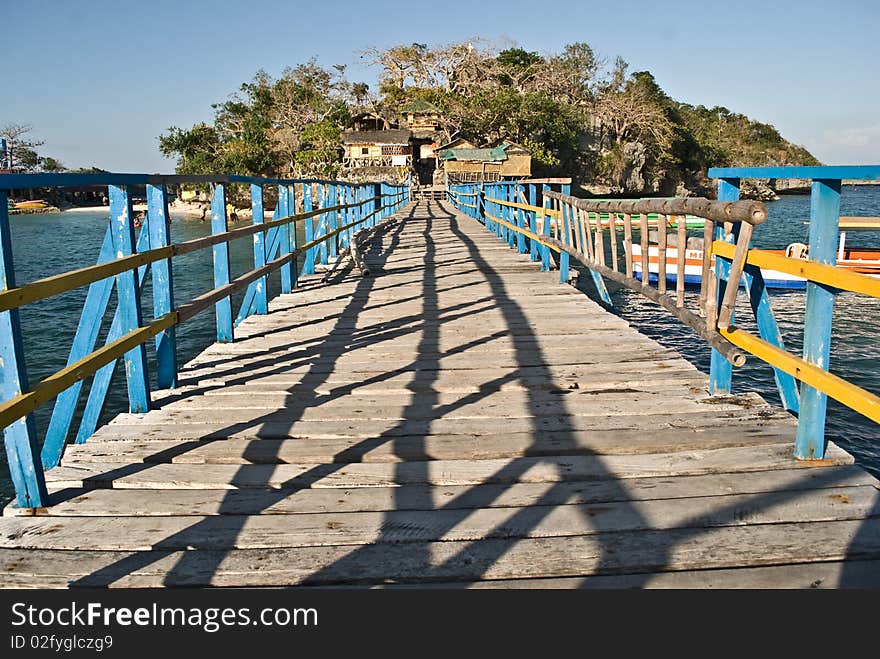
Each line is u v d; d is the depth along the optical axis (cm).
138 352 422
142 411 425
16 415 268
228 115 8738
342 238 1334
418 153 7456
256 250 724
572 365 516
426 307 750
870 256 1866
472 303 768
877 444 903
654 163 8781
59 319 1656
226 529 286
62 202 10512
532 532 281
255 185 705
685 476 331
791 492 311
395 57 8669
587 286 2088
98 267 339
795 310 1672
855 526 283
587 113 8556
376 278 966
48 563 264
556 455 357
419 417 411
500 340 598
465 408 427
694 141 9331
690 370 499
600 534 280
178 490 323
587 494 313
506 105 7406
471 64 8512
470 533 281
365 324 672
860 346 1364
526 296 805
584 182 8275
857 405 274
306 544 275
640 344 579
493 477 330
